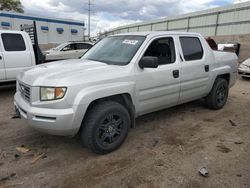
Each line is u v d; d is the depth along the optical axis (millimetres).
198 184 2814
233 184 2816
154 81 3992
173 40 4480
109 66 3629
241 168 3154
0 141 3910
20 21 21406
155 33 4266
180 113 5391
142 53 3895
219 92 5609
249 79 10875
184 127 4574
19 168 3125
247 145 3836
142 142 3910
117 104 3531
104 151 3475
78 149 3656
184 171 3078
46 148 3684
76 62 3996
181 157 3432
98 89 3254
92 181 2869
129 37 4355
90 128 3285
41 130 3186
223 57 5586
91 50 4730
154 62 3600
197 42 4992
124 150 3637
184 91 4629
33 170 3086
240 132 4367
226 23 25609
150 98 4031
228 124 4770
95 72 3385
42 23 23062
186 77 4566
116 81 3479
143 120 4918
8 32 6934
